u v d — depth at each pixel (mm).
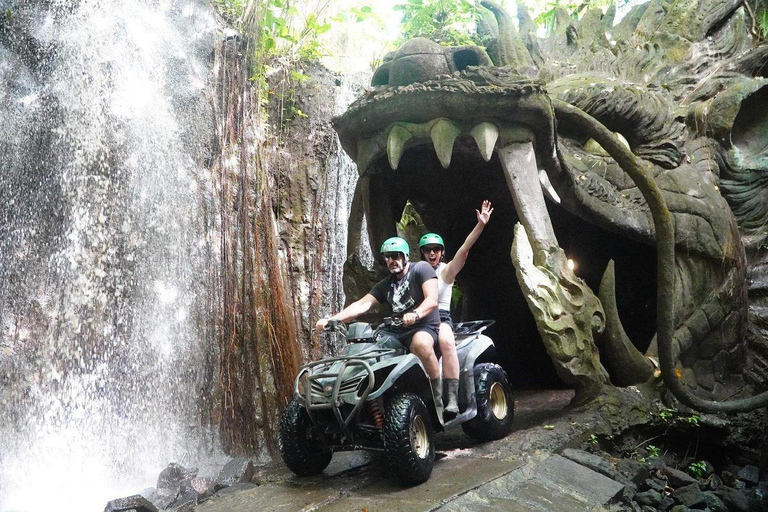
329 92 9625
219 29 8398
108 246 7156
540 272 5293
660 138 6895
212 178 7586
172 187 7488
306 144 9086
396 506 3734
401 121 5523
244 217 7668
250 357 7090
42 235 6859
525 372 8477
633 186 6574
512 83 5371
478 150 6074
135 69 7676
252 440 6719
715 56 8008
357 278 6660
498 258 8211
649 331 7801
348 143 6035
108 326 6961
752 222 7219
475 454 4812
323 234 8820
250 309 7309
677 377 5613
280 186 8664
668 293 5641
